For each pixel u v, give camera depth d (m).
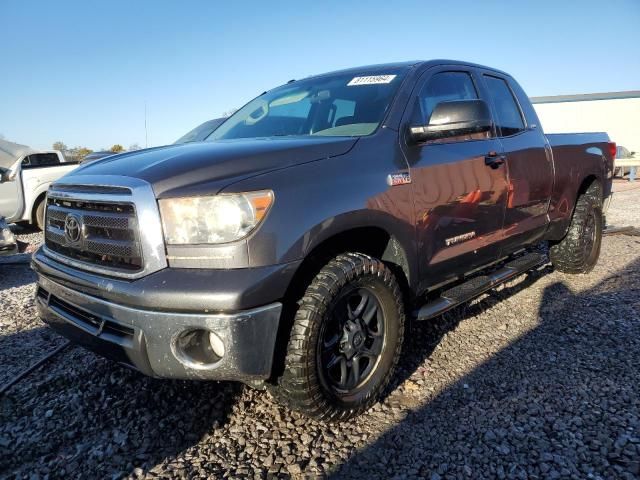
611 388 2.83
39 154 9.54
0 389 2.92
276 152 2.43
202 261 2.12
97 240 2.38
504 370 3.09
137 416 2.67
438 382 2.97
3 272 6.21
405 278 2.87
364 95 3.24
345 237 2.59
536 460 2.23
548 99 31.03
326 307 2.34
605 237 7.18
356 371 2.58
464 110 2.83
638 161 18.31
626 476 2.11
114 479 2.18
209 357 2.17
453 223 3.13
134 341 2.15
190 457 2.33
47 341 3.70
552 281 4.93
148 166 2.38
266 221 2.16
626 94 28.78
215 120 8.91
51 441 2.46
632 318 3.86
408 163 2.85
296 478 2.17
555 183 4.27
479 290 3.39
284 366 2.32
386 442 2.41
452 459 2.26
